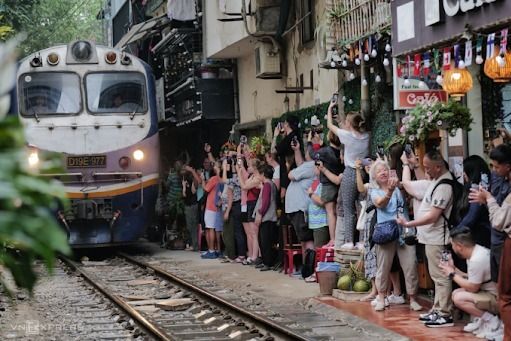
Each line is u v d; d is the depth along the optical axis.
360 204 20.36
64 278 26.81
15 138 3.63
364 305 18.36
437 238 15.69
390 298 18.31
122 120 31.45
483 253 14.37
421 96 20.05
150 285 24.83
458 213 15.50
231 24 35.59
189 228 35.16
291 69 33.00
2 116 3.66
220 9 35.41
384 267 17.50
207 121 42.97
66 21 67.50
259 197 26.50
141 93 31.89
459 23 16.80
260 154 31.45
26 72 31.16
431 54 18.69
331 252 21.69
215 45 37.97
